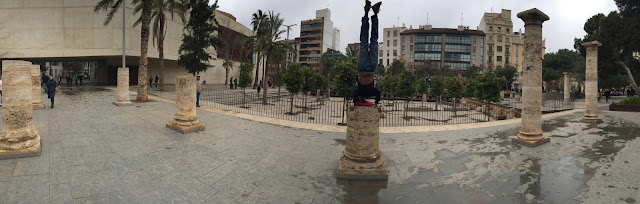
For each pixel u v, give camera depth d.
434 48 76.62
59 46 33.28
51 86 13.09
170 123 9.09
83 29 33.31
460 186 4.88
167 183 4.74
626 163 6.00
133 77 39.91
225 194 4.42
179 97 8.85
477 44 76.25
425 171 5.64
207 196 4.32
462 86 22.28
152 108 13.74
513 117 17.41
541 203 4.20
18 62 5.89
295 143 7.69
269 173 5.37
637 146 7.58
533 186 4.82
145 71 16.77
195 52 30.67
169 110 13.20
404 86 18.94
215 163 5.83
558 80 58.09
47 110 12.30
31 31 33.09
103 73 42.00
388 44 84.06
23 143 5.85
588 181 5.00
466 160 6.36
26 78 6.04
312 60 87.31
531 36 8.12
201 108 14.48
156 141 7.39
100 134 7.88
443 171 5.64
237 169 5.52
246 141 7.74
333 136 8.73
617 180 5.02
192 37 30.88
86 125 9.06
